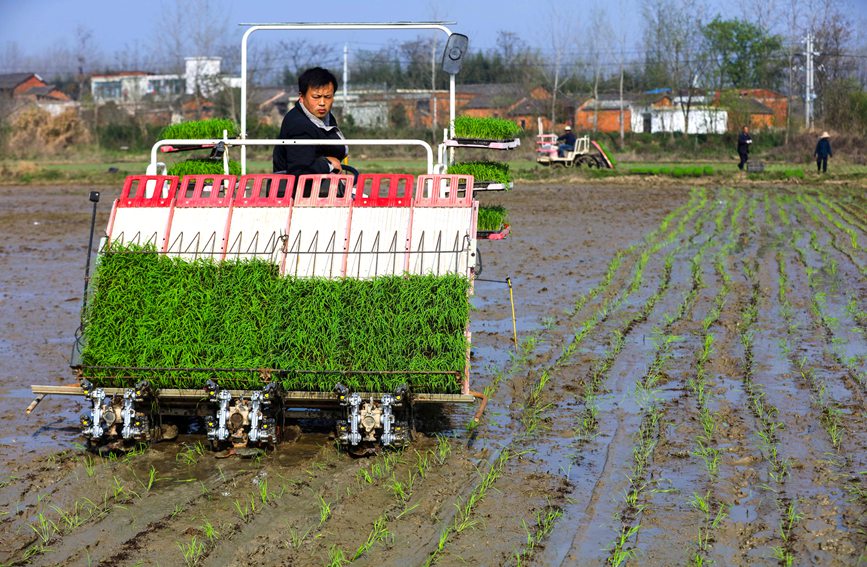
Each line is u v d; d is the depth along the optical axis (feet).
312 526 18.65
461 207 23.44
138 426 22.61
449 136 30.01
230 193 24.06
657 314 40.14
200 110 186.91
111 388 22.71
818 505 19.72
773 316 39.11
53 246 62.23
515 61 222.48
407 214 23.49
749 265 52.39
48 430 25.39
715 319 38.40
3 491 20.71
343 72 199.00
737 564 17.16
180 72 205.77
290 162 25.62
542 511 19.56
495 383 29.58
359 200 23.73
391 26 28.53
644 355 32.99
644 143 179.01
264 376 22.18
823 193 102.17
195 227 23.75
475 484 21.02
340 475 21.38
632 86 224.12
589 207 86.89
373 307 22.17
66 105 201.05
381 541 17.99
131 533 18.43
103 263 23.07
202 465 22.26
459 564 17.10
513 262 54.60
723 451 23.12
